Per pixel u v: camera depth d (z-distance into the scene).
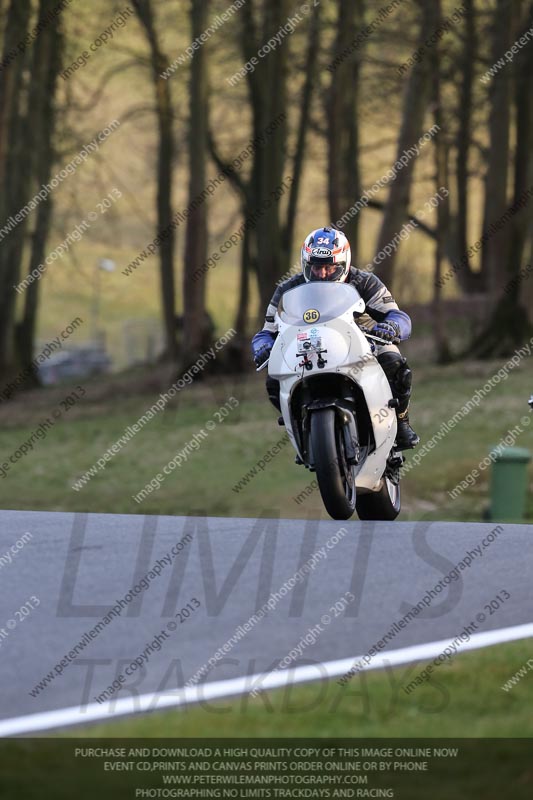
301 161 133.25
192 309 121.00
